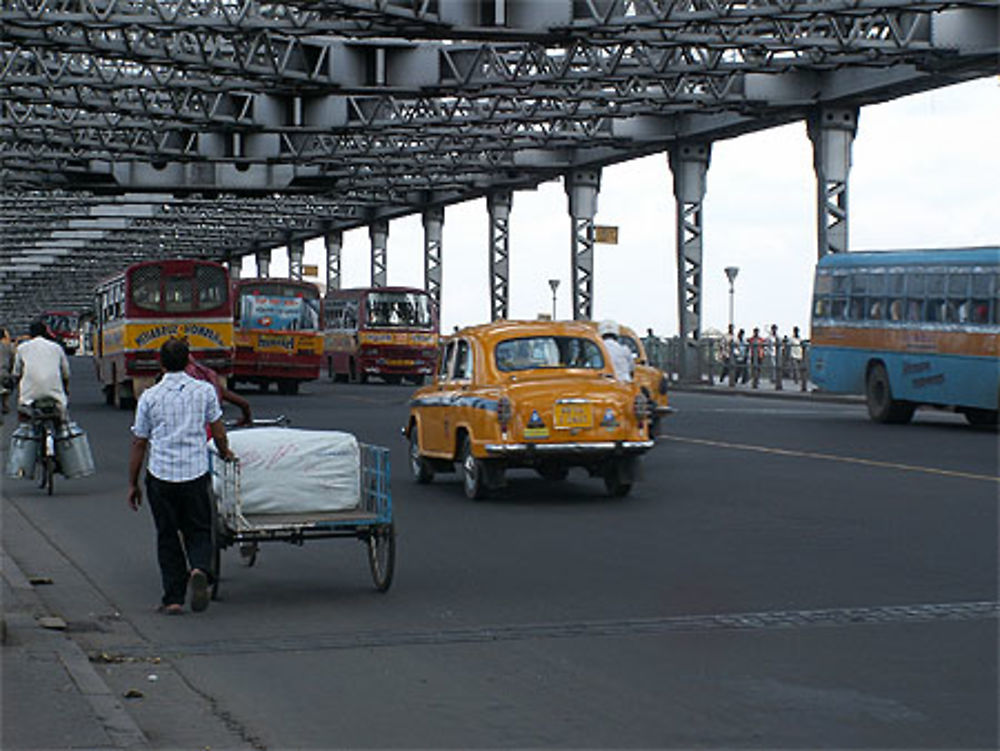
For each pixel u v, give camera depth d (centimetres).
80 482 2059
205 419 1078
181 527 1081
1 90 4631
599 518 1623
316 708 774
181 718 754
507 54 4647
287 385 5112
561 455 1773
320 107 5284
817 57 4181
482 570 1259
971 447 2581
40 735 678
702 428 3105
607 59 4488
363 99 5325
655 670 856
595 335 1886
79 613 1064
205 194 6619
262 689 819
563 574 1230
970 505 1694
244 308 4956
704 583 1173
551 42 3975
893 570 1227
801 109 4934
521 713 760
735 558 1309
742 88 4819
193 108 5162
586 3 3862
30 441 1911
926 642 927
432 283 8331
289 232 10719
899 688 802
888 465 2214
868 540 1412
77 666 827
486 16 3809
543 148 5819
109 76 4794
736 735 711
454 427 1875
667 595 1119
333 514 1151
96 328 4622
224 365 4084
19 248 12212
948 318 3092
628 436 1791
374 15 3647
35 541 1453
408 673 857
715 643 932
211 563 1084
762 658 885
